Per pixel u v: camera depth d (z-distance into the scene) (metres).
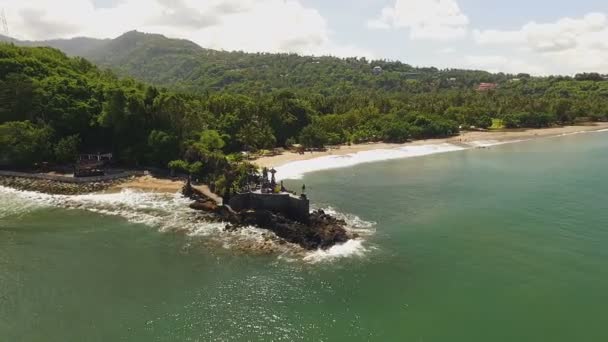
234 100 180.88
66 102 133.75
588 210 98.75
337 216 94.88
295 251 76.62
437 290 64.62
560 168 144.88
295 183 123.00
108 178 116.25
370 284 66.06
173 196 104.81
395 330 55.34
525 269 70.94
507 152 180.25
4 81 133.62
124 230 84.69
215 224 88.06
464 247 79.19
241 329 54.91
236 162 114.31
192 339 52.84
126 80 157.25
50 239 80.38
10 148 119.81
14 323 55.38
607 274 69.06
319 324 56.28
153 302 60.38
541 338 54.00
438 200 107.50
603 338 53.94
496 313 59.09
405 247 79.00
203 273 68.50
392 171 140.88
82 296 61.66
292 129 184.62
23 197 104.50
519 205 102.94
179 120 130.00
